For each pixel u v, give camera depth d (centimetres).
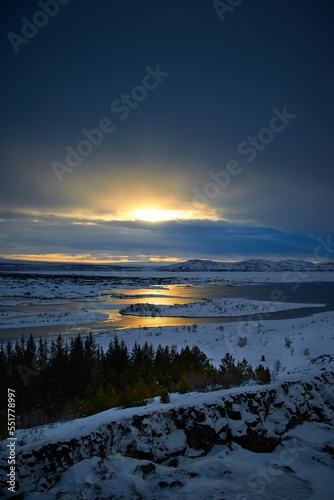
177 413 1052
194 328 4744
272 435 1078
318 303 8706
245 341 3516
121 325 5794
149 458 933
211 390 1519
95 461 878
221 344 3619
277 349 3133
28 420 1964
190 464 936
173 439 1000
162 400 1228
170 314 7088
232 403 1120
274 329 4681
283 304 8231
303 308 7688
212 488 831
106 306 8906
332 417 1230
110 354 2677
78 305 9156
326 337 3466
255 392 1176
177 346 3650
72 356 2655
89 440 921
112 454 923
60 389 2394
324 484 868
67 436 910
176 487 837
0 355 2431
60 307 8725
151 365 2497
